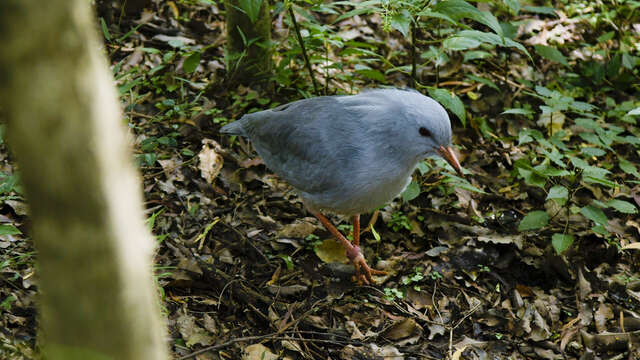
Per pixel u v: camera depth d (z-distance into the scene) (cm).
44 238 141
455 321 432
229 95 593
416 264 470
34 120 132
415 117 379
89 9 146
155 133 543
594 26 715
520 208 523
